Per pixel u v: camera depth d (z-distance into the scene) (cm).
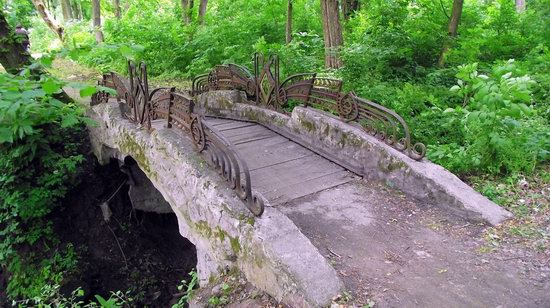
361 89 710
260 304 326
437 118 627
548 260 346
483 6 1175
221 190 390
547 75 705
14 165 679
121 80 621
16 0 1653
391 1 875
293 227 347
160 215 836
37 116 605
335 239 391
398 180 482
